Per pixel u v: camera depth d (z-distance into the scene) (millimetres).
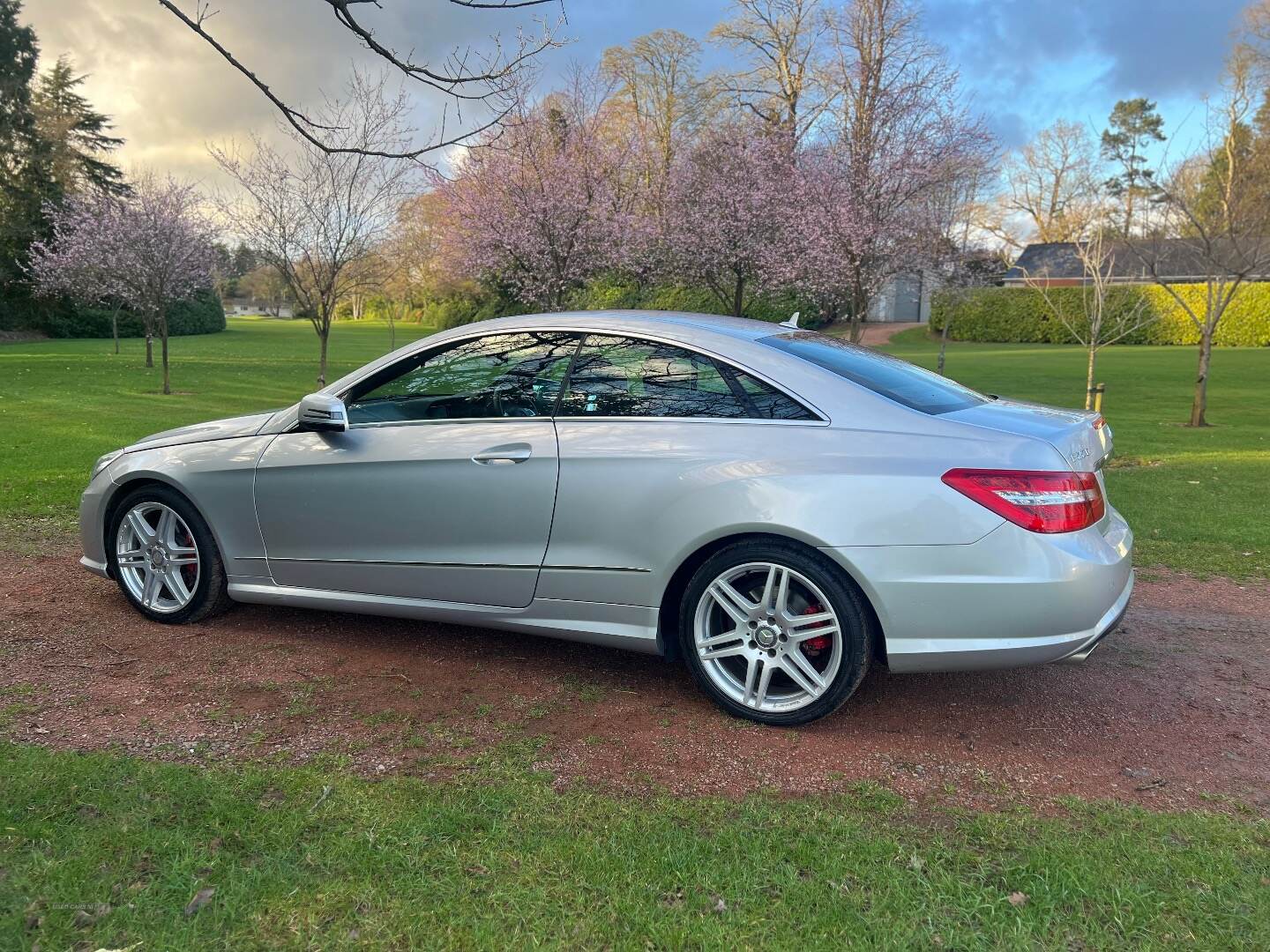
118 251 20078
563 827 2557
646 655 4039
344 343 43188
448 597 3748
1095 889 2283
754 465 3182
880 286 15273
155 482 4285
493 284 21047
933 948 2061
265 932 2064
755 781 2891
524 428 3574
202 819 2525
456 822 2562
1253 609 4969
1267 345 38125
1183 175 15195
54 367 25047
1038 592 2953
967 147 16906
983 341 43469
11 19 40844
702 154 17766
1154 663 4078
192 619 4250
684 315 3793
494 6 3580
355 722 3260
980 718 3436
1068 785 2910
